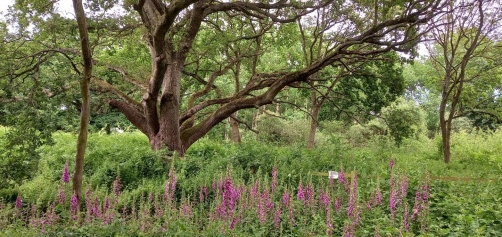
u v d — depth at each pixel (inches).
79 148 375.6
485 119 1299.2
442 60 1106.1
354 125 1210.6
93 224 269.6
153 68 616.4
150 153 531.8
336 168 477.4
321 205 312.2
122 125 1198.3
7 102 381.1
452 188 361.4
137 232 258.1
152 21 581.9
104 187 436.5
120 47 729.0
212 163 510.6
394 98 919.0
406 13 537.6
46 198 388.5
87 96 381.1
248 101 613.9
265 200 296.8
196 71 772.0
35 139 386.3
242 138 1130.7
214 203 329.4
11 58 456.1
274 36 911.0
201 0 550.6
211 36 765.3
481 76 790.5
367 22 687.7
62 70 439.5
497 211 273.0
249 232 277.1
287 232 283.7
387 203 320.5
